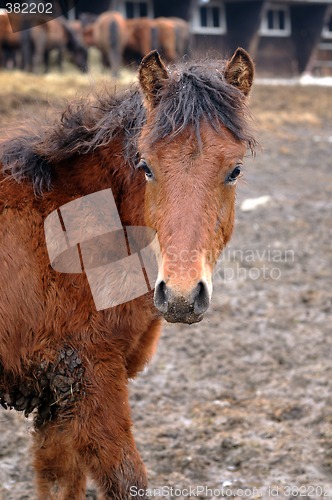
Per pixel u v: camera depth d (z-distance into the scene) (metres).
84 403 3.40
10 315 3.40
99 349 3.42
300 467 4.67
